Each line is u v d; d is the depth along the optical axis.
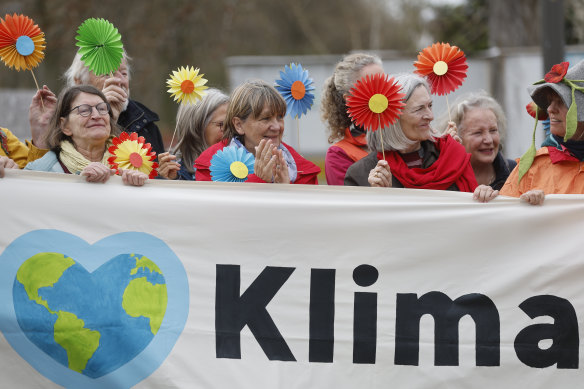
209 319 12.70
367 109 13.22
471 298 12.71
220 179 13.72
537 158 13.56
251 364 12.63
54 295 12.68
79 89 13.62
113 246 12.74
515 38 54.00
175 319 12.69
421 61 14.73
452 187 14.26
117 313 12.68
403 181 13.97
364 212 12.80
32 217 12.70
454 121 17.12
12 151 15.41
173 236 12.77
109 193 12.79
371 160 14.23
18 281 12.67
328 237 12.79
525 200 12.77
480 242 12.77
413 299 12.73
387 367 12.65
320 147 37.00
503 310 12.70
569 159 13.18
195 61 82.88
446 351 12.66
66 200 12.74
